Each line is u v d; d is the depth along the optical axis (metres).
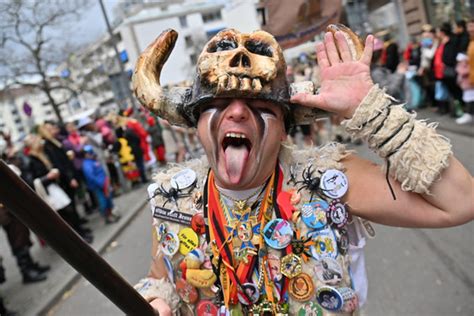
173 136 9.33
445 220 1.10
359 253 1.28
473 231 3.63
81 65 23.28
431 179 1.05
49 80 20.06
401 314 2.71
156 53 1.33
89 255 0.90
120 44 40.62
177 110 1.27
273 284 1.20
